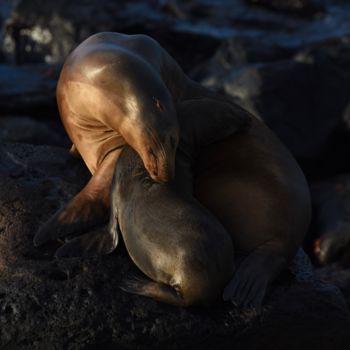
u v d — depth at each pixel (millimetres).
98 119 20906
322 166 44531
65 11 65250
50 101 45812
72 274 20156
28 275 20031
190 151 21078
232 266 19203
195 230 18953
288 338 20094
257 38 63219
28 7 66250
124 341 18984
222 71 53781
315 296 20547
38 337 18828
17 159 25281
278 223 20344
